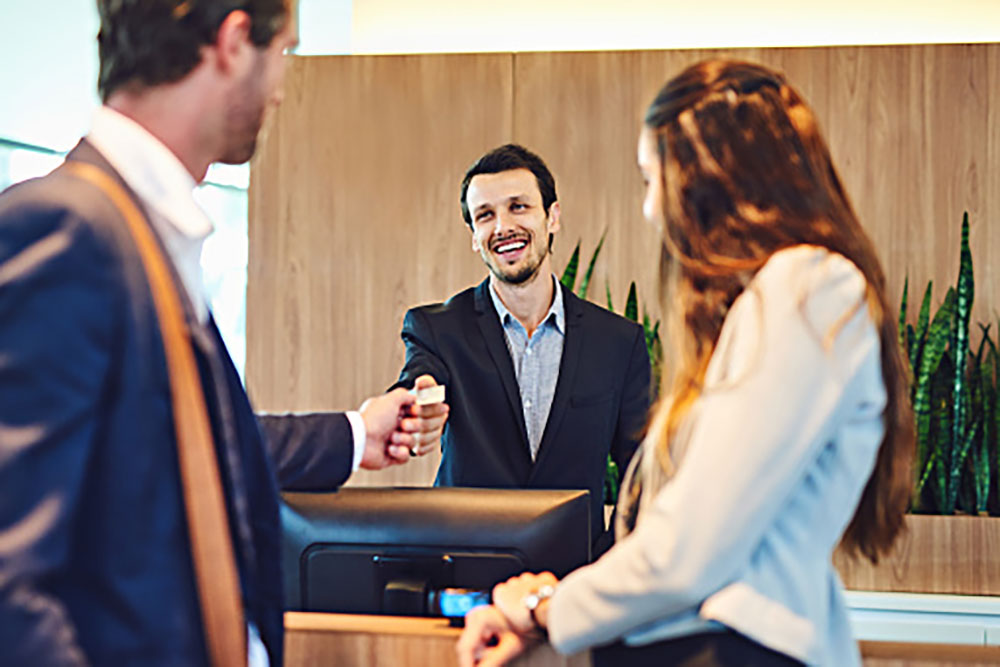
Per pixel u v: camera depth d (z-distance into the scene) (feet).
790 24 13.94
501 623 4.24
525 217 8.91
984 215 12.59
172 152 3.57
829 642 3.61
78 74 14.85
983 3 13.62
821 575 3.56
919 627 12.12
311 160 13.60
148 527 3.19
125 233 3.22
